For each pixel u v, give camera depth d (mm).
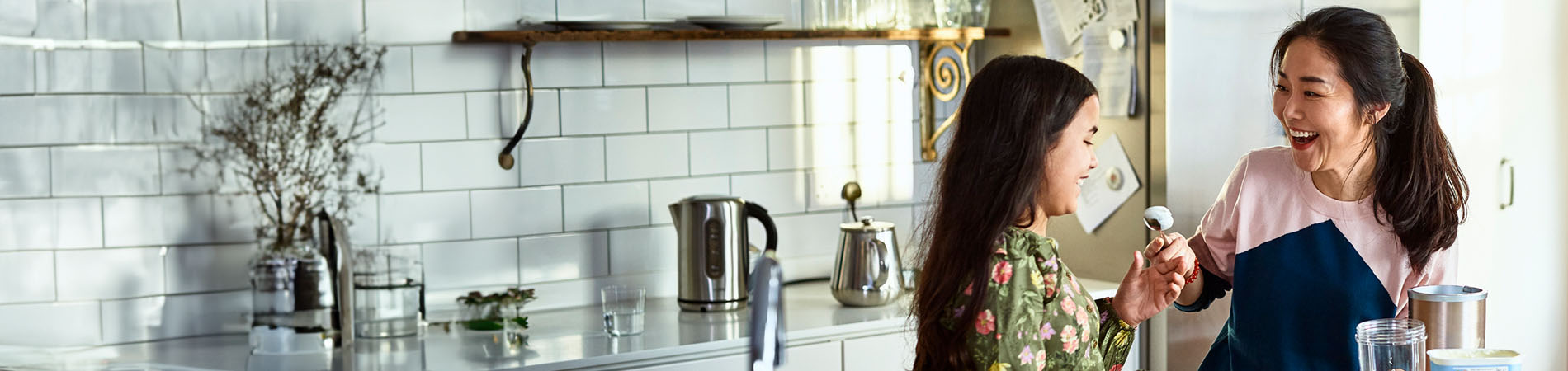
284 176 2871
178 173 2826
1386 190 1966
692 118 3289
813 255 3484
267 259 2666
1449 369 1674
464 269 3074
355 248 2951
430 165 3025
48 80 2713
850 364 2865
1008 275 1525
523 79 3098
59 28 2711
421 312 2885
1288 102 1921
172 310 2848
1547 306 3674
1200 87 3016
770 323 1218
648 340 2721
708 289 3047
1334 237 2025
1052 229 3418
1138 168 3096
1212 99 3041
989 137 1537
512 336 2725
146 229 2814
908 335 2914
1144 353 3172
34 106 2707
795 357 2787
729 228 3041
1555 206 3656
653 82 3232
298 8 2875
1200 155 3041
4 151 2691
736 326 2873
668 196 3281
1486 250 3473
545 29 3072
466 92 3047
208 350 2721
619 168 3217
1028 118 1522
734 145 3348
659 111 3248
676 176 3287
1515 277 3572
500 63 3074
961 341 1544
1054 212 1596
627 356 2602
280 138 2861
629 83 3207
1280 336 2061
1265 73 3104
